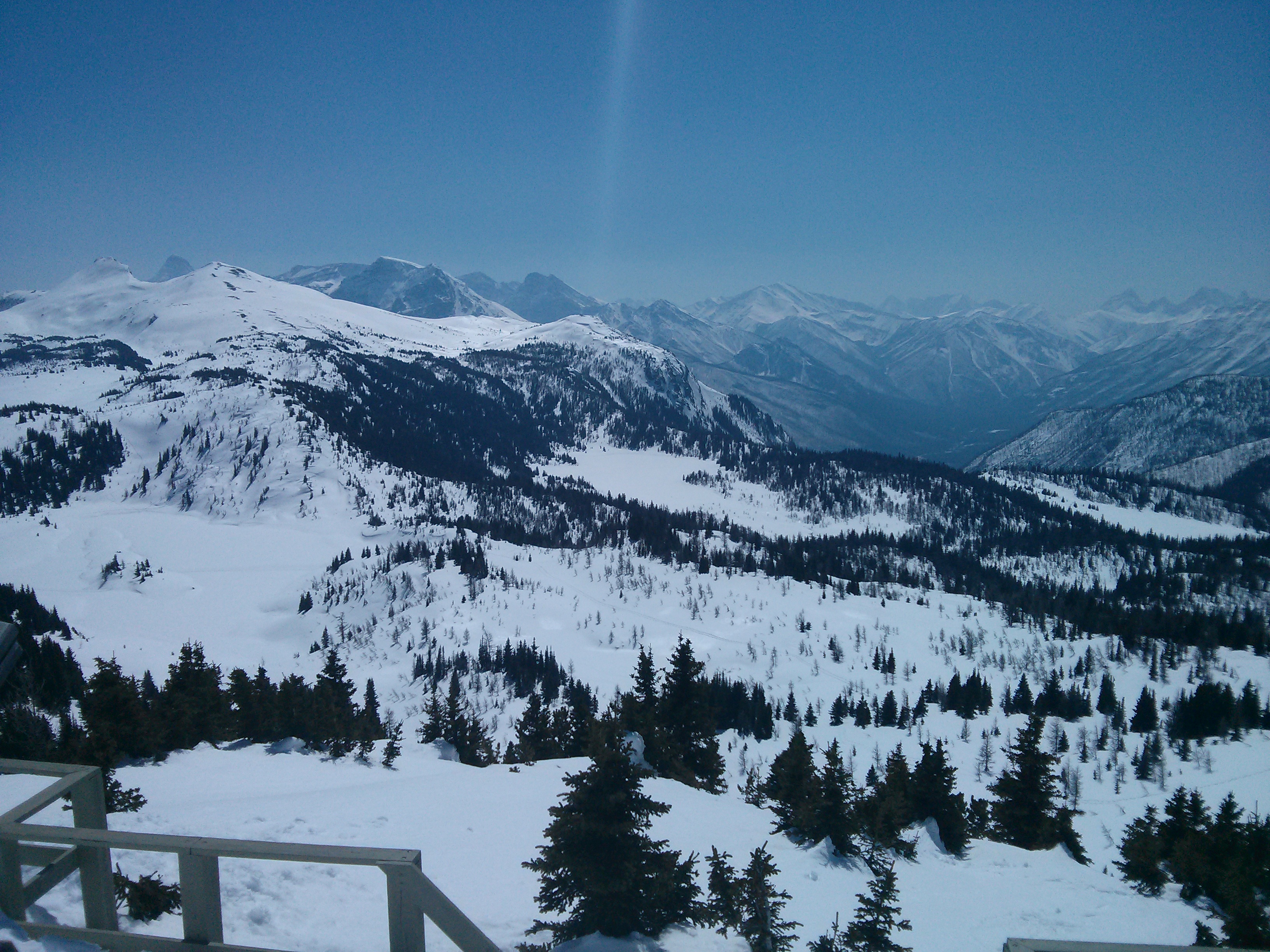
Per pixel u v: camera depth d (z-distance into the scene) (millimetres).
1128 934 27844
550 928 15508
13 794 19797
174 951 7801
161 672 129250
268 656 183500
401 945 7633
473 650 170750
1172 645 168125
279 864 14711
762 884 17156
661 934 16078
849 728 134875
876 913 19375
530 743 67250
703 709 53062
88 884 8617
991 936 24281
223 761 45250
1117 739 121875
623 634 192000
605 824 15102
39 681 57781
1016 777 52844
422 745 67312
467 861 20828
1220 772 105812
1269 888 34875
